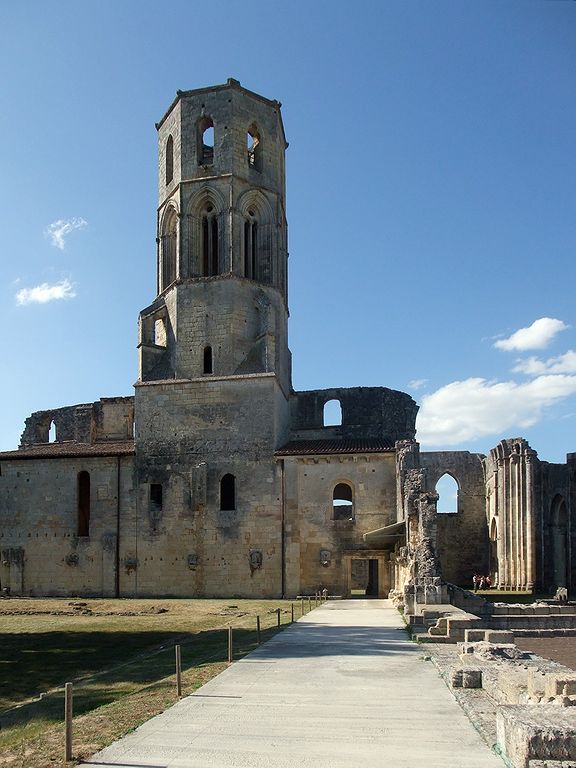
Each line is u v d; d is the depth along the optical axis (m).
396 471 54.94
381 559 54.59
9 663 26.27
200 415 58.50
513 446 62.19
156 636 32.59
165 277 63.97
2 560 59.72
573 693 13.08
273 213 63.81
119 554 57.88
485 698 15.83
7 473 60.88
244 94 63.44
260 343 59.50
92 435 67.25
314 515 55.75
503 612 34.94
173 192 63.59
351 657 22.38
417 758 11.72
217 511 56.88
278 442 58.94
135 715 14.91
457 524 70.75
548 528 60.03
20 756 12.30
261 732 13.42
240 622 35.59
